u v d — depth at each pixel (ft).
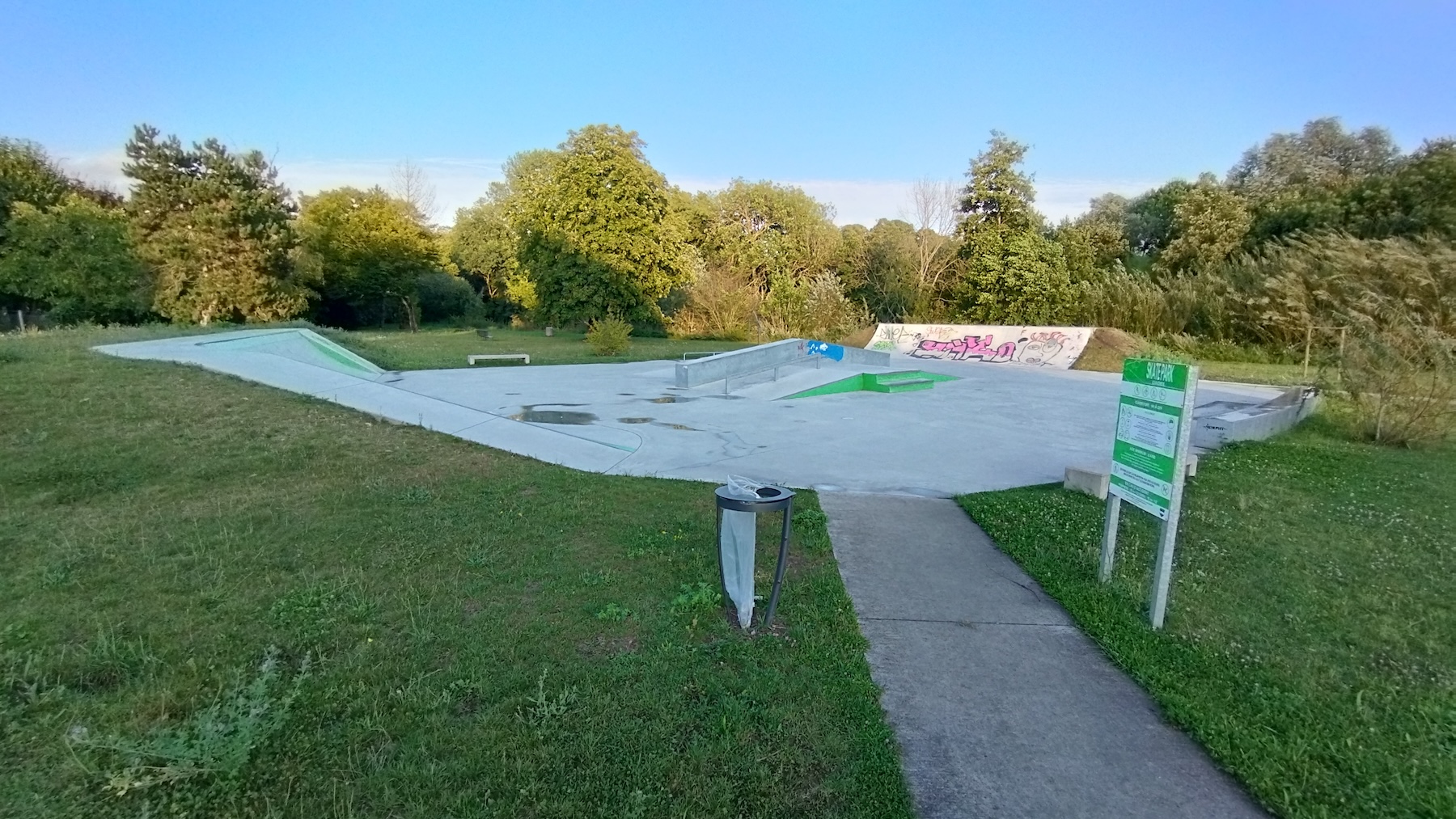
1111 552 13.82
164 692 8.95
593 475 21.07
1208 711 9.33
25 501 16.70
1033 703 9.67
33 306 85.51
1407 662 10.96
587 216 96.73
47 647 10.08
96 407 23.81
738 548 11.28
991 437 30.01
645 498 18.60
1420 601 13.50
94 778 7.43
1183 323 76.02
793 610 12.15
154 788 7.26
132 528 15.25
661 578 13.14
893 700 9.63
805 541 15.87
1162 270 87.66
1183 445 11.51
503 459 22.79
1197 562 15.44
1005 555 15.74
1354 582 14.43
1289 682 10.16
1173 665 10.65
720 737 8.40
